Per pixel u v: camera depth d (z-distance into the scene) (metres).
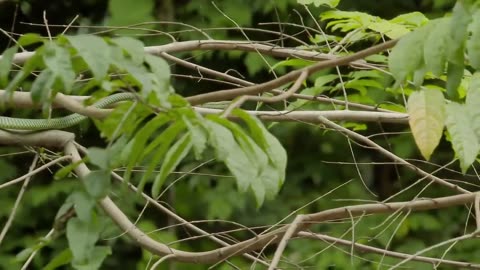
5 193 13.97
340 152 15.18
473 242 14.09
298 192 15.05
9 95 3.93
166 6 12.98
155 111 4.21
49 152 8.27
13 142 7.21
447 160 13.88
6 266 13.73
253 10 13.39
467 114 4.52
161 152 4.14
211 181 14.82
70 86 3.74
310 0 7.85
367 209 6.66
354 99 8.48
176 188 13.99
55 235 4.18
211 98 4.75
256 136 4.03
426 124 4.80
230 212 14.12
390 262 13.34
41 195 13.79
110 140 4.12
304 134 15.09
